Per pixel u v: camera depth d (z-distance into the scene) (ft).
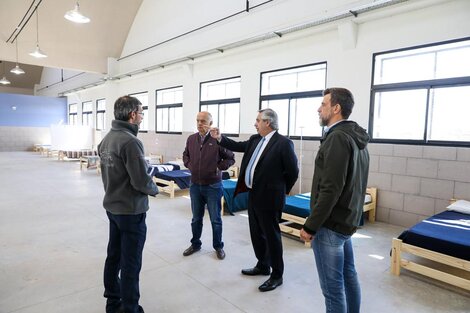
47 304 7.08
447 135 12.73
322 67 16.92
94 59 34.30
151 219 14.34
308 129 17.63
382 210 14.32
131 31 32.94
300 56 17.42
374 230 13.16
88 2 28.99
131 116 6.15
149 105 31.17
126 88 34.73
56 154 43.14
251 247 10.87
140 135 32.91
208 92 24.59
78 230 12.39
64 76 47.60
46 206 16.08
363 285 8.31
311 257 10.14
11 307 6.93
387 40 13.98
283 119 18.88
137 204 6.05
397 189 13.83
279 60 18.53
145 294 7.61
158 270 8.93
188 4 24.99
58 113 50.37
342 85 15.64
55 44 31.48
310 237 4.97
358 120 15.10
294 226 12.81
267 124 7.79
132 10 31.53
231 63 21.72
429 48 12.95
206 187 9.64
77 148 38.55
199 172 9.55
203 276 8.60
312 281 8.43
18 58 30.09
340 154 4.76
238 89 21.99
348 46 15.16
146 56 30.63
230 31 21.43
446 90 12.66
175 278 8.46
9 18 27.91
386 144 14.08
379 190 14.37
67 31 30.73
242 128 21.16
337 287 5.11
